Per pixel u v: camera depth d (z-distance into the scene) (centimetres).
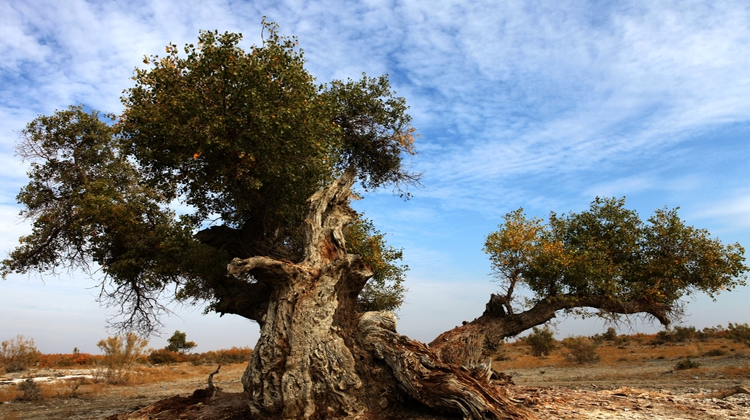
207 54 1171
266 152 1180
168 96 1162
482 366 1063
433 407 942
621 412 1033
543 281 1553
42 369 3834
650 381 2030
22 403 1903
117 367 2856
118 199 1515
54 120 1703
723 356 3147
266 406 962
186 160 1232
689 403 1166
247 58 1205
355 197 1459
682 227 1656
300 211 1400
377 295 1752
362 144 1733
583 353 3338
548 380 2255
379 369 1023
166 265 1379
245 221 1489
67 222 1625
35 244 1609
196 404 1191
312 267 1127
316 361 981
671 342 4766
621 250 1703
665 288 1627
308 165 1259
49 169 1708
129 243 1458
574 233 1789
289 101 1213
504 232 1569
